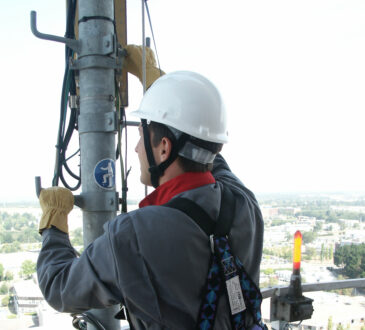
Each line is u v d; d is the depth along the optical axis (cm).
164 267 102
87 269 108
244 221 124
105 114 158
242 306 112
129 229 104
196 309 106
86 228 161
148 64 189
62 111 180
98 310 163
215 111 125
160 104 124
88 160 159
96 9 157
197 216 110
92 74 158
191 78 128
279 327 217
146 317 103
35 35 149
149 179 131
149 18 194
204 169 123
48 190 142
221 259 110
